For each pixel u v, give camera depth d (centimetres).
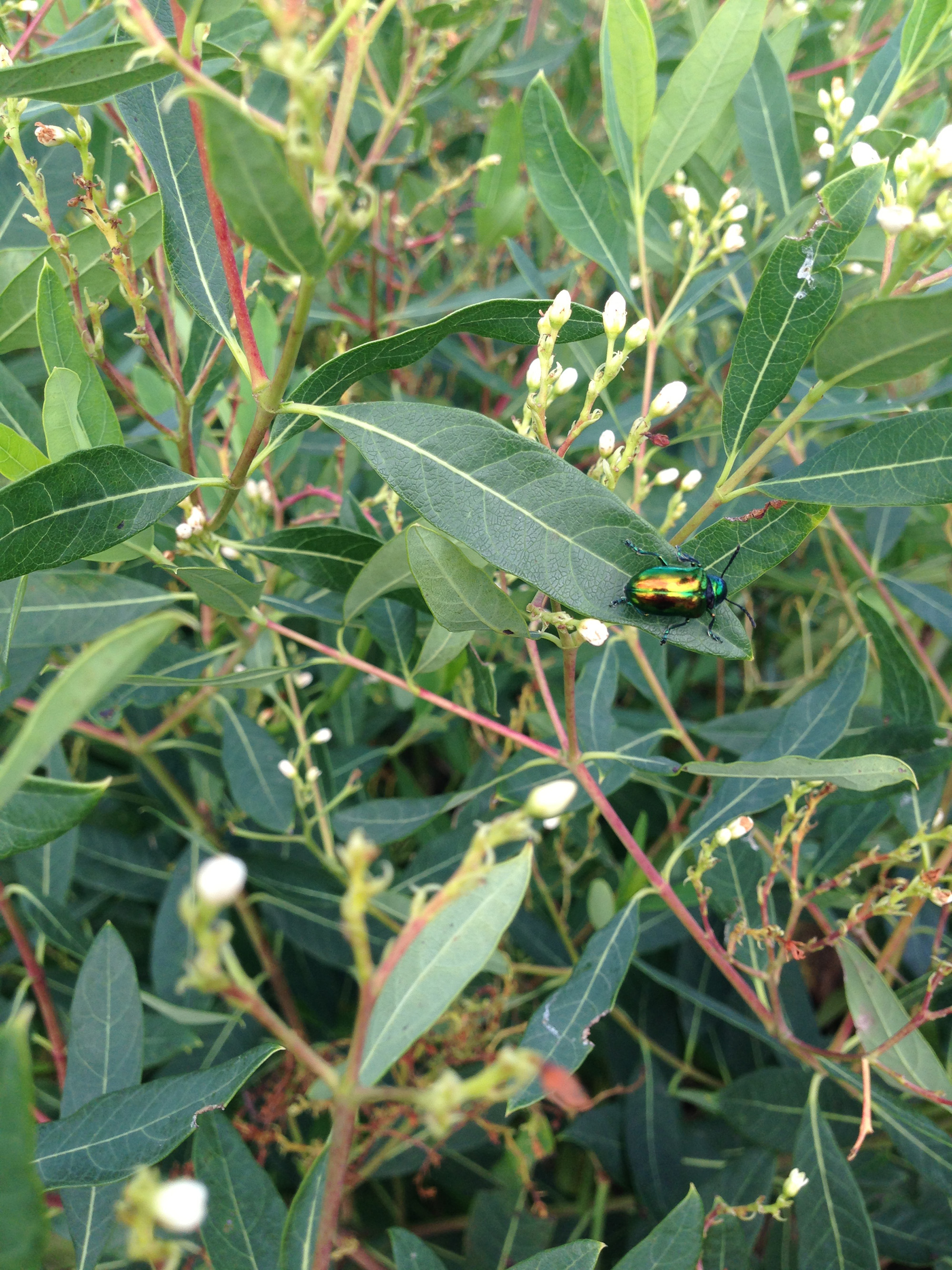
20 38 18
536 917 24
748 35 19
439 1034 22
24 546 14
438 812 20
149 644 9
